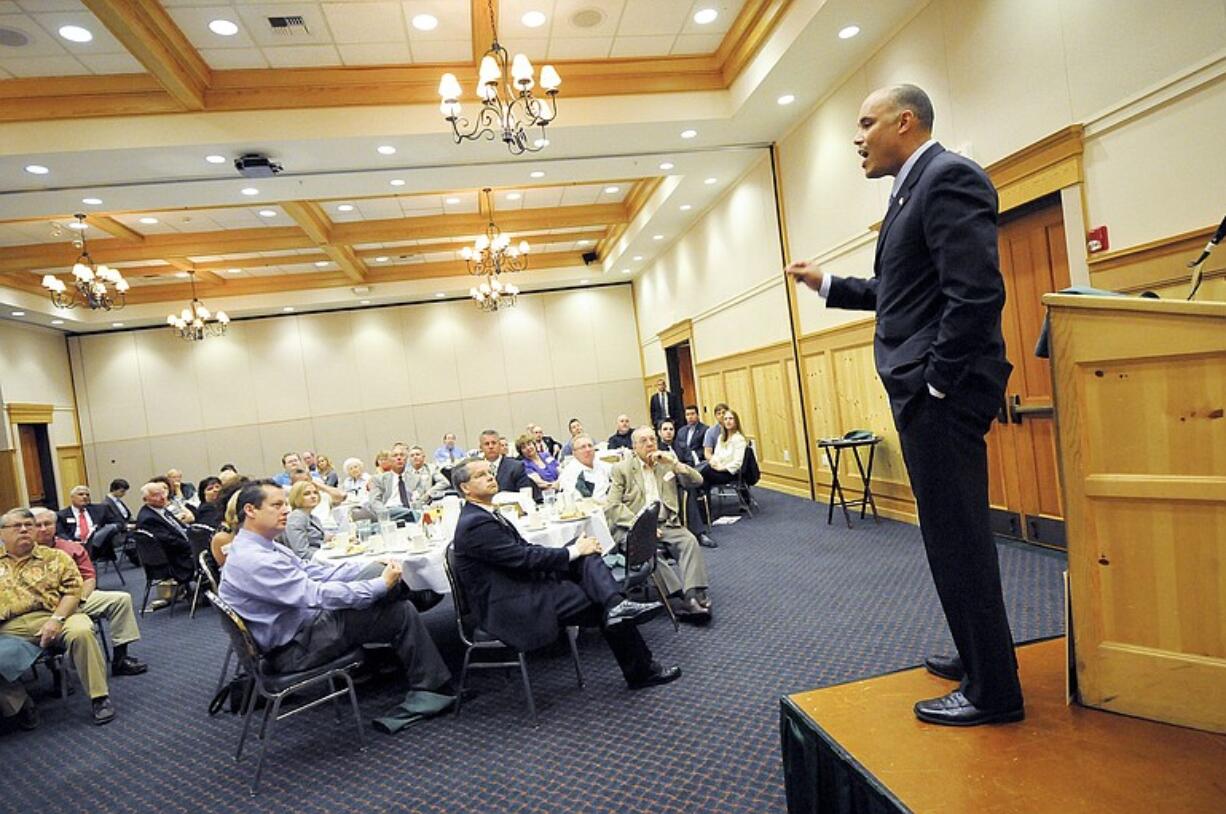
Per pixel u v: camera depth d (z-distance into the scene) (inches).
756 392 312.8
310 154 215.8
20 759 114.4
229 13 167.6
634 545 127.4
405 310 490.3
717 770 84.8
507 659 134.0
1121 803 44.4
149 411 452.4
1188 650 51.6
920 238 55.6
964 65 161.9
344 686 130.0
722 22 201.0
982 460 55.1
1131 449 53.5
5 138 189.8
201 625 195.2
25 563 134.1
